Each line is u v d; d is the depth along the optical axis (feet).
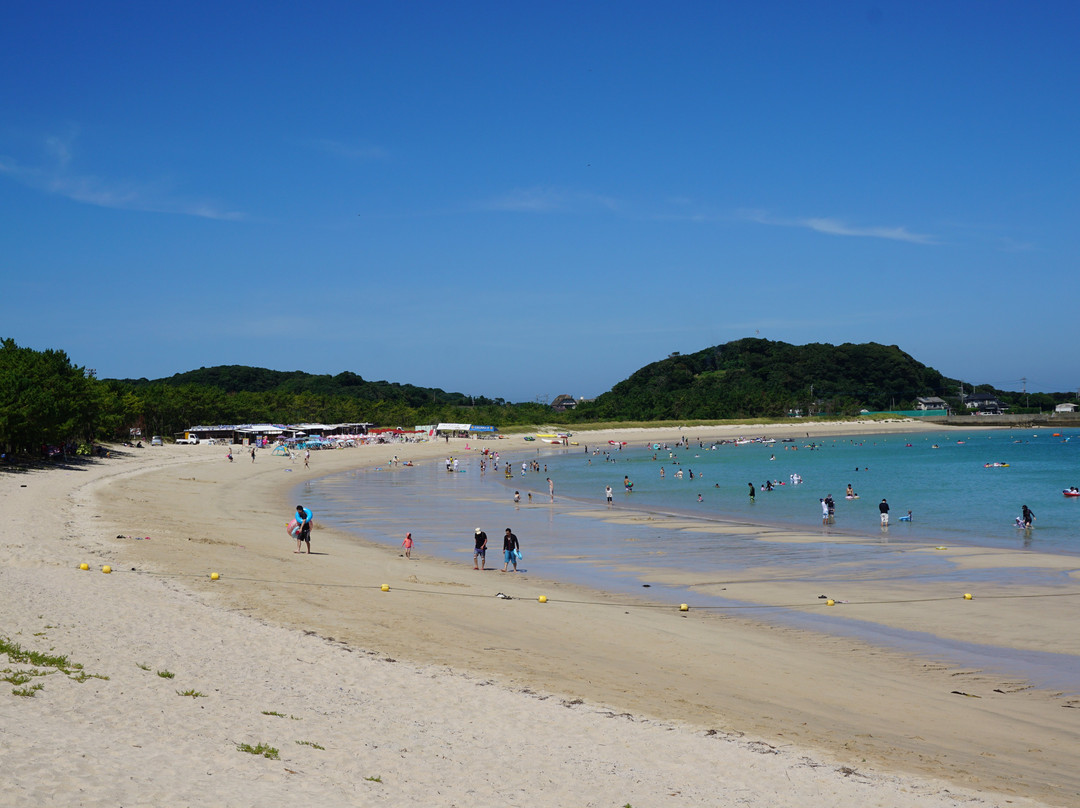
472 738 45.47
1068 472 299.38
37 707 42.04
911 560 121.08
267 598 79.66
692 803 38.45
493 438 579.07
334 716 47.16
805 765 44.11
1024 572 110.32
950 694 60.34
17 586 73.36
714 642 73.61
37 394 226.99
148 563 93.81
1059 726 53.83
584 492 243.81
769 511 191.01
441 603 84.74
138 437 432.66
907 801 39.73
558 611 84.17
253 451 357.00
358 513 186.39
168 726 41.98
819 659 69.41
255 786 35.55
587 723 49.14
